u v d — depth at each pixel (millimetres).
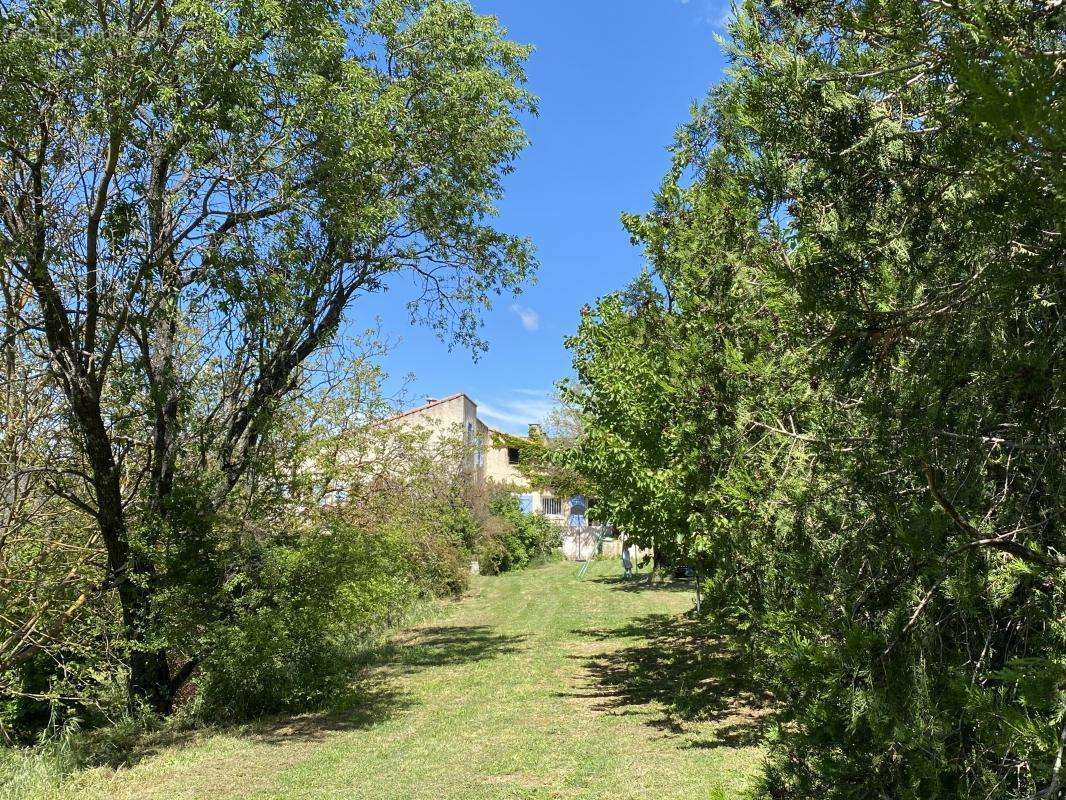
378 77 10570
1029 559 1690
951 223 1927
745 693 8570
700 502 5828
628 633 14500
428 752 7441
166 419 9141
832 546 2338
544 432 25016
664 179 7051
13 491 8312
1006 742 1403
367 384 12812
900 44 1822
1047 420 1737
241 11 7160
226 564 9109
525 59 12164
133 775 6977
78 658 8922
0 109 6605
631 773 6324
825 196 2158
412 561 16906
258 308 8227
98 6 6789
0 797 6324
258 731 8680
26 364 8422
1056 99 1090
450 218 11859
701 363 4609
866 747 1932
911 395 1854
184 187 8102
